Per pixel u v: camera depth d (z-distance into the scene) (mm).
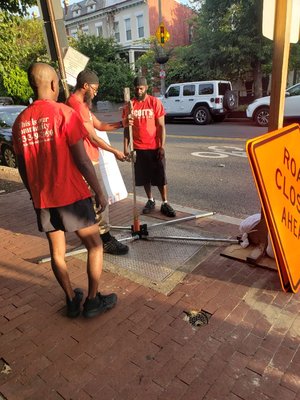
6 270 3564
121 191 4117
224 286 3086
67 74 3965
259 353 2354
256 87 18797
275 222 2814
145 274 3334
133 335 2566
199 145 10258
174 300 2934
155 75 24078
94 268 2656
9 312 2895
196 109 15883
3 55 6816
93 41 25641
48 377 2250
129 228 4301
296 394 2053
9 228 4676
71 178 2355
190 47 20781
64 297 3070
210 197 5789
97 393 2121
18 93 19719
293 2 2838
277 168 2863
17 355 2438
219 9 17219
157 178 4758
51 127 2256
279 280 3133
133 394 2102
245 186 6273
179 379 2186
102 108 25109
